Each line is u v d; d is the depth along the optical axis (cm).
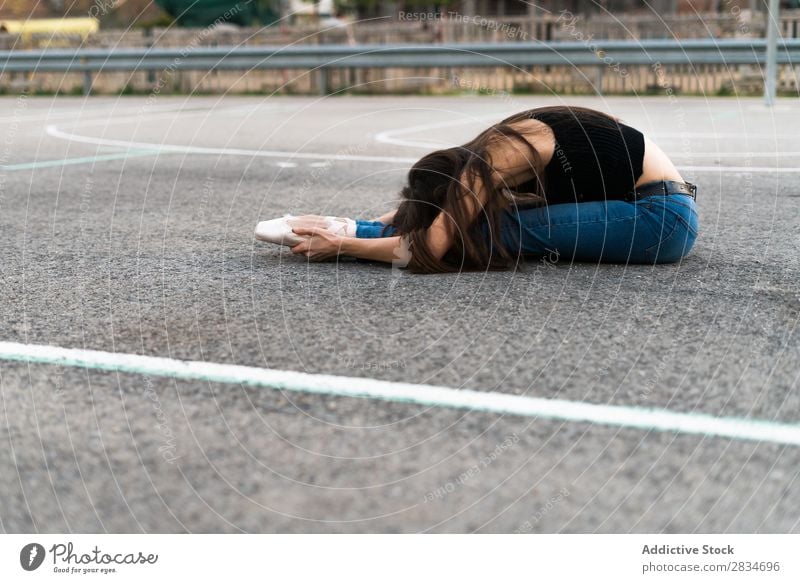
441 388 218
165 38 1642
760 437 193
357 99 1295
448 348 246
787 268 335
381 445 190
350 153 706
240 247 380
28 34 1777
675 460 184
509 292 297
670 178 325
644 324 266
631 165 317
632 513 167
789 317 274
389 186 552
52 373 232
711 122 877
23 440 196
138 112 1147
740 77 1244
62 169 650
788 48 1138
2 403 214
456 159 313
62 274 339
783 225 418
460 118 964
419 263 320
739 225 419
